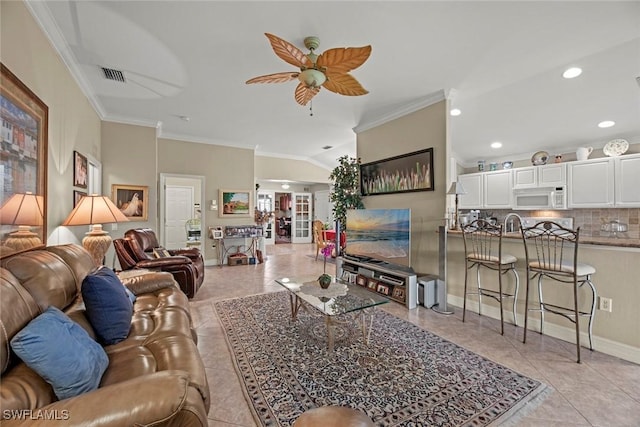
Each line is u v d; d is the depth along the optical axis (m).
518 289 2.96
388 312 3.34
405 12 2.18
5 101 1.71
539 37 2.48
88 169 3.68
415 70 3.06
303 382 1.96
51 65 2.43
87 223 2.65
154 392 0.96
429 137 3.81
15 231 1.84
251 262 6.35
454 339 2.63
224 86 3.48
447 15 2.21
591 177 4.62
